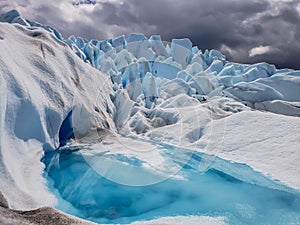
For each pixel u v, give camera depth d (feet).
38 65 22.45
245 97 44.86
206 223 14.80
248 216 15.46
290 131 23.39
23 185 15.05
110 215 15.56
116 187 17.10
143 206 16.58
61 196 15.94
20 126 17.70
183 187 17.87
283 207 16.30
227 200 17.10
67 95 22.89
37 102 19.45
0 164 14.58
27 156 17.39
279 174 17.95
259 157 20.22
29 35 26.16
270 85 52.39
